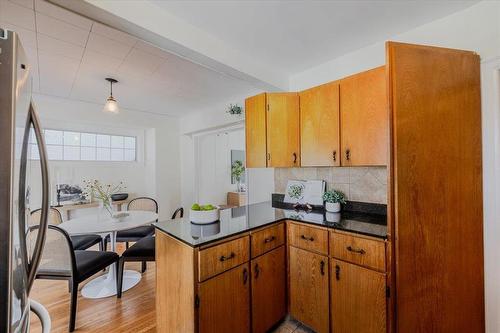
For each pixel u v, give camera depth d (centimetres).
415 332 133
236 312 151
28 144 82
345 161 182
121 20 141
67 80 276
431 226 135
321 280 167
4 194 66
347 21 173
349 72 220
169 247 155
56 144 368
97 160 410
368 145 169
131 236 295
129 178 441
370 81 169
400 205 131
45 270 188
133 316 200
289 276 188
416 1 152
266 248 173
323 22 174
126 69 247
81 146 394
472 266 143
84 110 361
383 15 166
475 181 144
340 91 186
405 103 131
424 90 135
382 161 162
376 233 143
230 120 368
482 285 146
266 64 239
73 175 378
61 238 184
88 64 235
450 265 139
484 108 149
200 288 133
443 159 138
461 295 141
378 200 201
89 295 229
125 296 229
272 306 177
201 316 133
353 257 151
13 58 69
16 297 71
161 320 164
